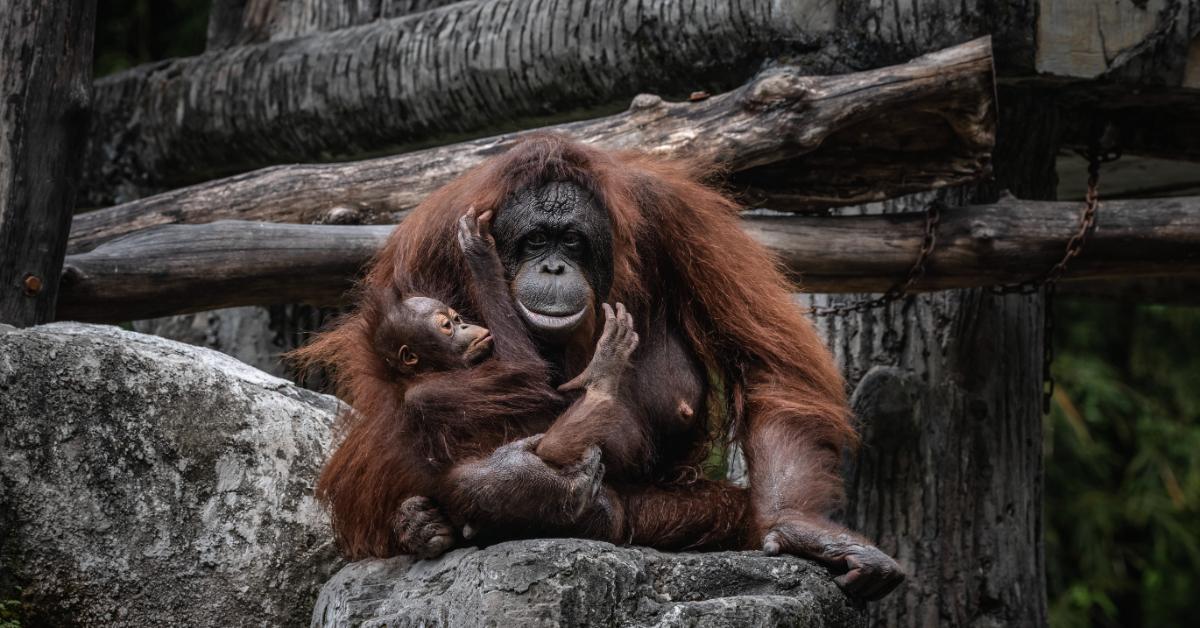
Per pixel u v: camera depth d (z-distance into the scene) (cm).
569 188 708
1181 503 1975
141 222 1031
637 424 746
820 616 662
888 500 1084
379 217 1019
